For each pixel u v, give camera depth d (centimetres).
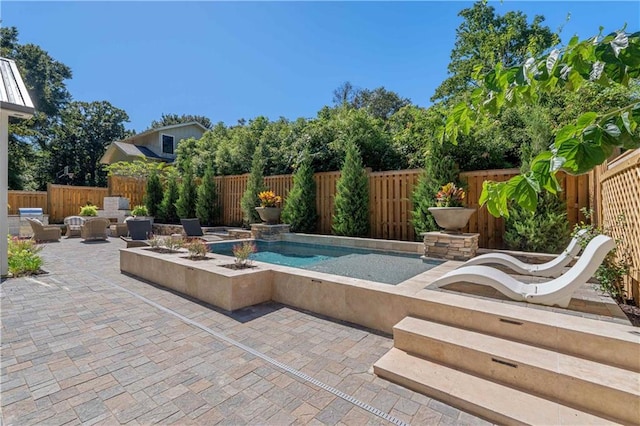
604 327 277
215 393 262
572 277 335
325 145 1080
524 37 1812
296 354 328
